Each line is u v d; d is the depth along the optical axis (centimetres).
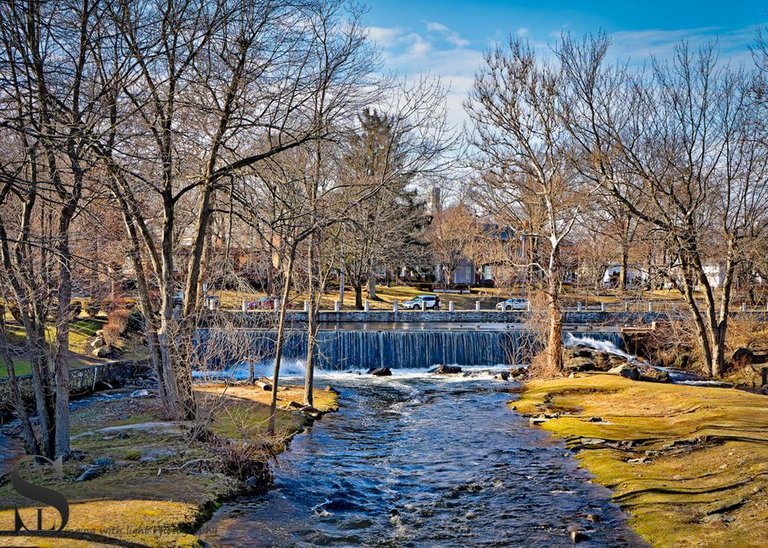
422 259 5609
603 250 4722
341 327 4097
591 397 2453
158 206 2156
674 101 3094
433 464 1606
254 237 2111
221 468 1375
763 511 1134
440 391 2736
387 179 1870
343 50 1702
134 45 1377
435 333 3488
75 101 1232
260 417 1967
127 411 1966
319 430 1955
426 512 1278
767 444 1559
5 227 1380
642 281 3784
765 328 3688
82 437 1588
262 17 1566
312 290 2205
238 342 2156
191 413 1742
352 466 1580
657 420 2012
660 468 1482
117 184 1580
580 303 4944
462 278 7500
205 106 1510
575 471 1530
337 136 1789
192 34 1484
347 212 1956
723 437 1647
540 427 2006
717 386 2914
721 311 3186
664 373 2928
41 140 1012
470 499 1353
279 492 1348
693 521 1154
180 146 1741
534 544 1120
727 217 3219
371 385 2888
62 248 1241
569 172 3158
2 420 1883
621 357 3350
